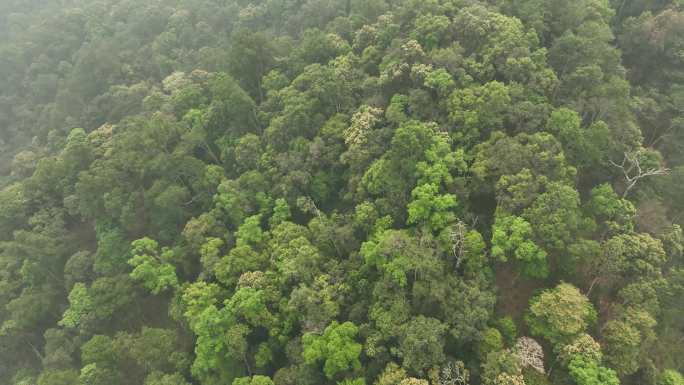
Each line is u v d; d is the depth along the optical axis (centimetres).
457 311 3822
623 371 3669
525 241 3978
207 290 4675
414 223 4647
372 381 3950
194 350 4881
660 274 3938
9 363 6038
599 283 4162
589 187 4925
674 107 5312
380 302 4106
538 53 5197
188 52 9019
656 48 5759
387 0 7400
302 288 4281
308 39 6812
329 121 5806
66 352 5222
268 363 4625
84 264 5791
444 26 5659
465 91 4956
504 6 6012
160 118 6338
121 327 5566
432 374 3594
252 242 5091
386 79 5622
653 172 4291
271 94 6384
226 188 5559
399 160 4788
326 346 3903
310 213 5697
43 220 6238
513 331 3981
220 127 6581
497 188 4312
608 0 6438
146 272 5134
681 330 4188
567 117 4619
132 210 5841
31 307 5459
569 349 3656
